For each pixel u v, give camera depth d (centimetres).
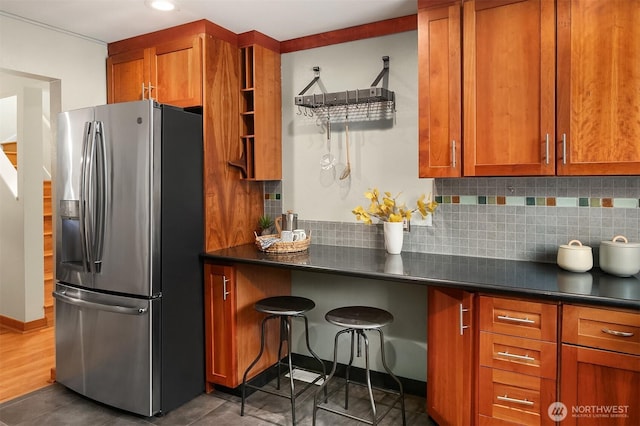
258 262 256
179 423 249
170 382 259
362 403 271
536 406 191
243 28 295
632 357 172
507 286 193
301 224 321
